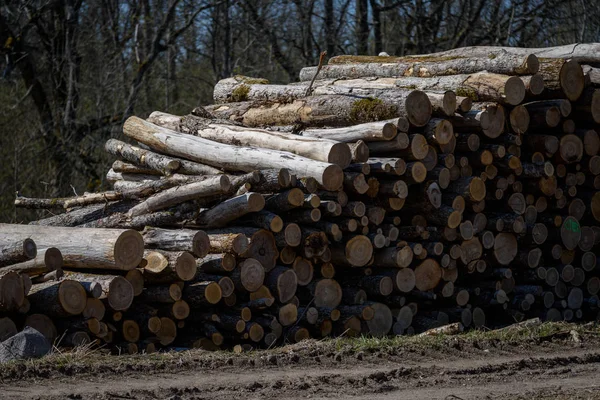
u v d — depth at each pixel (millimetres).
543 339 11430
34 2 28297
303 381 8609
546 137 13297
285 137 12414
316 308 11938
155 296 10867
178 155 13672
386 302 12562
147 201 12023
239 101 15539
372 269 12625
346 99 13008
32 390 7988
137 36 28984
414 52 31844
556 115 13234
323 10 32031
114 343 10688
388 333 12523
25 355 9398
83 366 8883
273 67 32656
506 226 13234
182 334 11391
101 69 28609
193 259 10758
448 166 12523
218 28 31812
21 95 28234
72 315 10312
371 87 13398
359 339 10930
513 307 13891
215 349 11156
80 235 10797
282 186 11281
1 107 26953
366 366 9547
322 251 11633
